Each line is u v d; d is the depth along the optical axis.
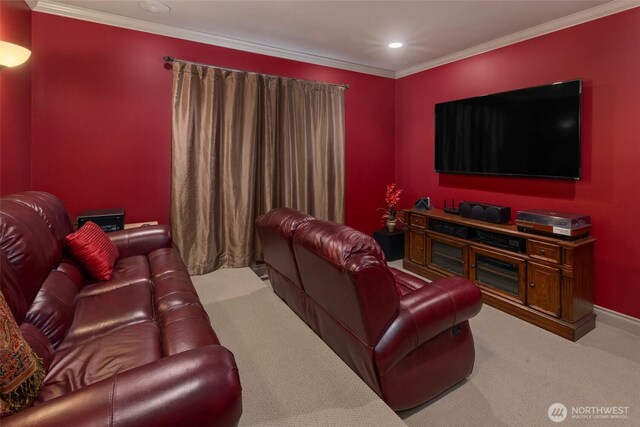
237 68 3.59
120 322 1.67
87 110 2.98
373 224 4.71
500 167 3.32
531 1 2.60
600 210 2.74
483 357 2.24
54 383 1.21
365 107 4.49
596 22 2.69
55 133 2.88
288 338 2.34
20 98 2.58
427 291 1.71
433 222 3.63
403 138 4.65
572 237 2.53
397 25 3.08
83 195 3.02
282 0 2.65
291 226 2.11
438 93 4.12
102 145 3.06
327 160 4.12
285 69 3.87
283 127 3.80
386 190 4.77
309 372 1.97
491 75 3.51
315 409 1.69
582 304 2.56
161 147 3.31
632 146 2.54
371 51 3.79
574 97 2.73
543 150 2.96
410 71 4.46
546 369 2.11
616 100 2.61
